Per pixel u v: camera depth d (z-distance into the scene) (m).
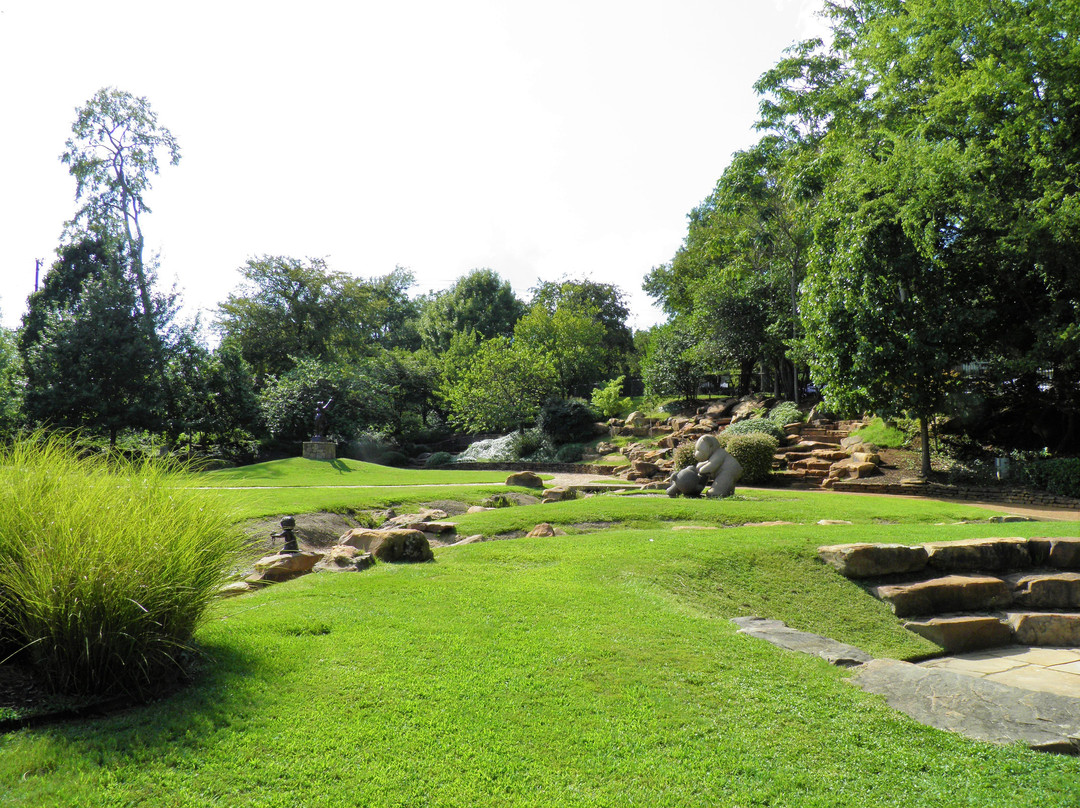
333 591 5.80
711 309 29.88
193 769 2.90
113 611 3.49
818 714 3.71
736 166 26.69
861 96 22.36
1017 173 16.98
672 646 4.63
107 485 4.15
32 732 3.15
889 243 16.98
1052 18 16.28
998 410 19.36
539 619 5.11
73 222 30.44
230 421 30.62
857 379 17.23
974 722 3.71
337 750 3.10
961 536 8.29
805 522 10.88
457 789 2.83
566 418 33.00
